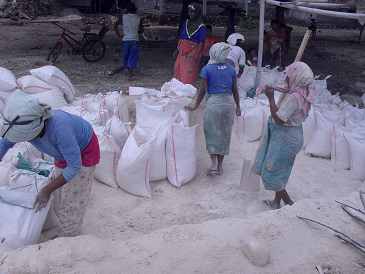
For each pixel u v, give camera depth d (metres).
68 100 5.13
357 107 5.61
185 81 6.59
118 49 12.05
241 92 6.20
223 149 4.28
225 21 21.09
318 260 2.55
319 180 4.46
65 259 2.28
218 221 2.86
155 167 4.10
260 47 6.39
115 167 4.02
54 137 2.24
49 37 14.61
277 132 3.39
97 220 3.42
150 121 4.58
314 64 11.41
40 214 2.67
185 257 2.45
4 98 4.72
